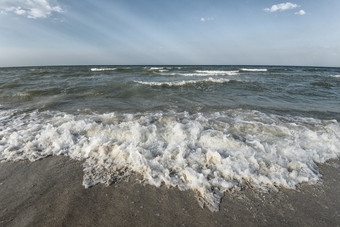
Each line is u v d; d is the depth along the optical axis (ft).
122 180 8.33
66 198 7.35
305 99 25.88
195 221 6.49
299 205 7.18
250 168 8.86
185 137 11.84
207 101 23.67
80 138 11.85
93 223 6.34
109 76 59.31
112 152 10.07
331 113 18.74
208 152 9.68
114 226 6.25
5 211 6.72
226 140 11.28
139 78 52.85
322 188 8.02
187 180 8.29
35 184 8.09
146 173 8.63
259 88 35.14
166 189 7.84
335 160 10.05
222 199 7.38
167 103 22.43
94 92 28.32
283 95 28.55
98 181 8.27
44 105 20.72
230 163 9.11
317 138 12.28
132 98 25.30
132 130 12.50
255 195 7.58
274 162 9.32
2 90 29.01
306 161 9.66
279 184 8.11
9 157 9.92
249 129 13.79
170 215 6.70
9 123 14.85
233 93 29.60
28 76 56.65
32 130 13.10
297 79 55.93
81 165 9.36
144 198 7.41
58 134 12.01
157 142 11.15
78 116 16.71
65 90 29.94
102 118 16.14
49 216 6.56
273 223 6.47
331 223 6.49
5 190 7.73
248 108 20.31
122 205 7.08
